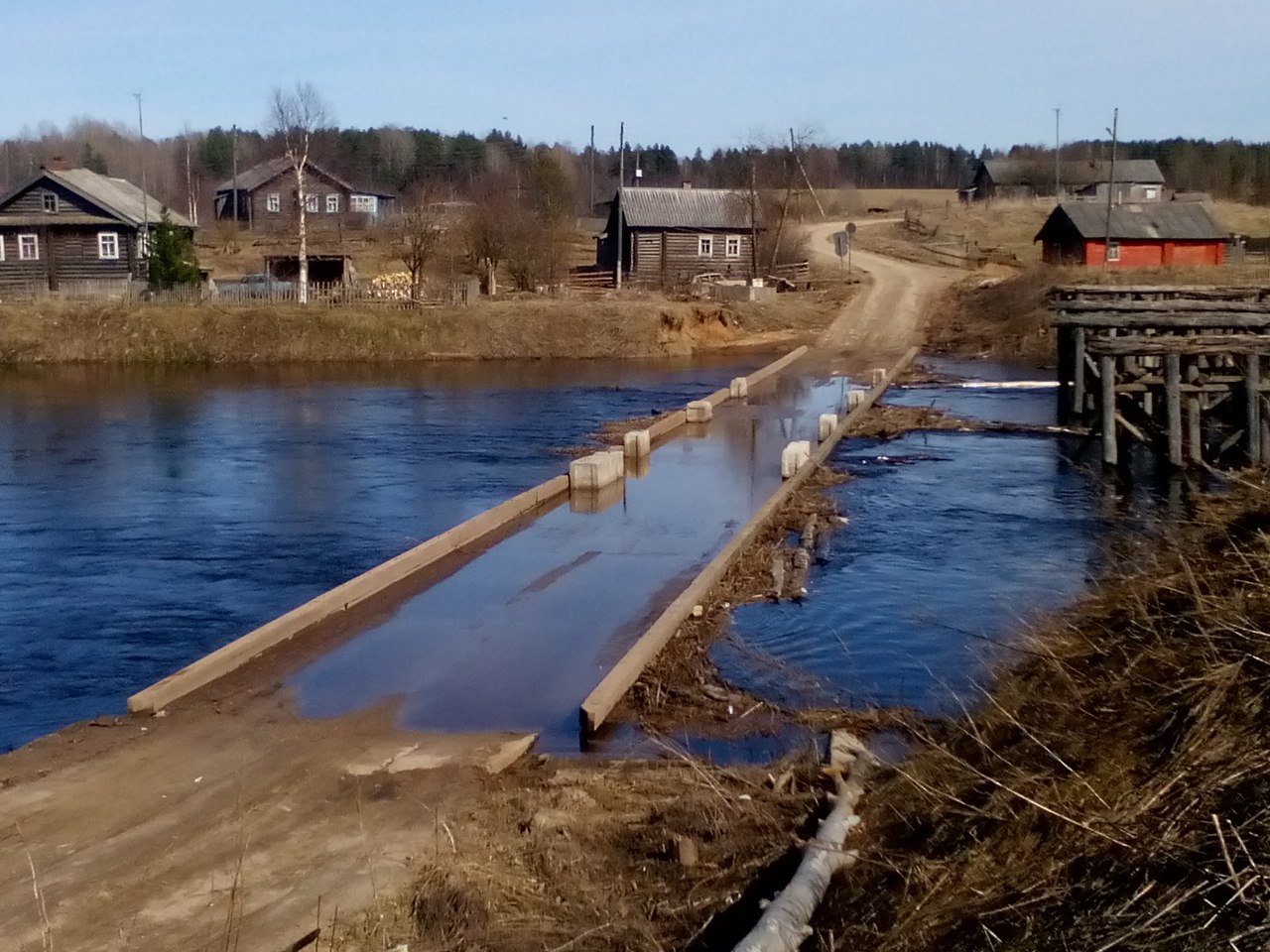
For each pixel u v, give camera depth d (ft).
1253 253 215.10
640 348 157.17
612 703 34.53
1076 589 46.11
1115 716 22.58
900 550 54.80
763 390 118.21
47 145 406.00
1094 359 86.99
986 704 27.99
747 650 40.55
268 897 22.66
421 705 35.19
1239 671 20.75
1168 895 16.48
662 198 204.03
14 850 24.99
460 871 23.30
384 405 112.37
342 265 179.42
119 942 21.08
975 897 18.71
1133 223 188.55
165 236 167.43
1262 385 70.90
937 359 145.18
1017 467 76.02
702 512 63.05
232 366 148.36
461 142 454.40
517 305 162.20
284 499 68.85
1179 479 70.74
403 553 52.31
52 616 47.39
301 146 215.92
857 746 29.43
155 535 60.18
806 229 254.68
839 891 21.22
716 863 23.53
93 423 99.45
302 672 38.14
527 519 61.46
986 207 313.94
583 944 20.68
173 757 30.58
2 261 177.68
